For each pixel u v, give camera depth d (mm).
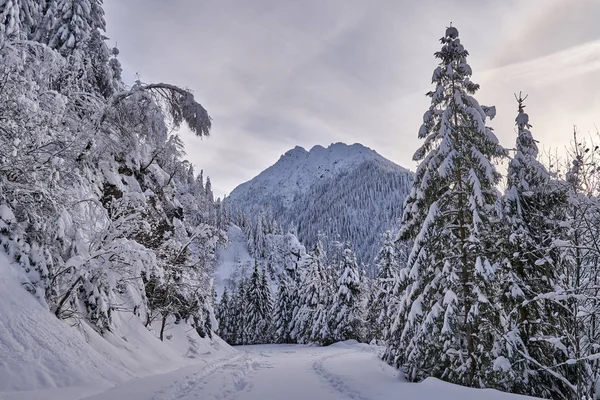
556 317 12727
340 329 47812
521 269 13867
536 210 13648
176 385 11648
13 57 11469
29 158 11672
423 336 14211
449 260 14742
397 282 17609
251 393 11977
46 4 21484
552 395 12844
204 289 24562
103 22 22109
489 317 13570
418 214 16375
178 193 31797
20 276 10758
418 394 10289
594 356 8773
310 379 15664
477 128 14617
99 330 14328
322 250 58406
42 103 13422
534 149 15070
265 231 171250
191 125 18219
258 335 68375
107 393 9250
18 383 8133
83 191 14766
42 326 10195
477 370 13305
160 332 22562
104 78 20453
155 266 13391
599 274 10938
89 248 13320
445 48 15859
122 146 18531
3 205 11227
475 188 13977
